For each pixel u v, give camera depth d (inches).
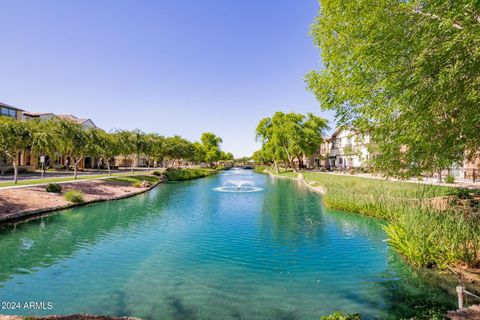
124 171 1955.0
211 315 236.4
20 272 328.8
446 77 187.8
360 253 397.1
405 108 225.5
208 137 4069.9
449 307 246.2
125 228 543.5
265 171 3117.6
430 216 398.6
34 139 836.6
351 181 1088.2
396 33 220.1
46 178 1103.0
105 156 1391.5
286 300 263.4
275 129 2263.8
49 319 191.3
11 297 267.6
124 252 403.5
